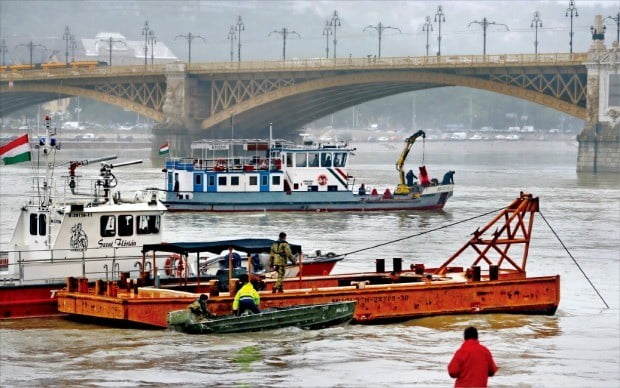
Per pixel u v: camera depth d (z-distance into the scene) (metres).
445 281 77.56
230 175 164.62
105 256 78.19
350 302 72.06
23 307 74.56
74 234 77.25
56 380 59.78
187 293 71.81
